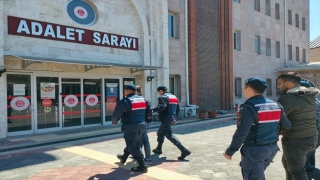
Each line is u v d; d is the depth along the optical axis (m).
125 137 5.12
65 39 10.08
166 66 13.52
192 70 15.74
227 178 4.74
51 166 5.52
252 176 3.06
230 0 18.48
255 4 21.52
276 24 23.27
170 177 4.81
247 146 3.09
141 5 12.70
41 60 8.36
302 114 3.44
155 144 7.61
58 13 9.91
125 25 12.12
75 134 9.27
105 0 11.38
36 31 9.28
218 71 17.92
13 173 5.07
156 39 13.20
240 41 19.56
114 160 5.96
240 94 19.56
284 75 3.66
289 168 3.60
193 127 11.06
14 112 8.96
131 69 12.26
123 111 5.00
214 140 8.20
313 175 3.98
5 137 8.56
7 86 8.81
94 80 11.25
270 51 22.59
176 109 6.32
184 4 15.46
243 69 19.77
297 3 26.20
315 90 3.53
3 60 8.29
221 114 16.45
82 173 5.05
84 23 10.78
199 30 16.42
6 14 8.58
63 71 10.07
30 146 7.44
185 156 5.93
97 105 11.35
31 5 9.17
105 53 11.35
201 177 4.80
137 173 5.04
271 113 3.06
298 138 3.47
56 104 10.04
